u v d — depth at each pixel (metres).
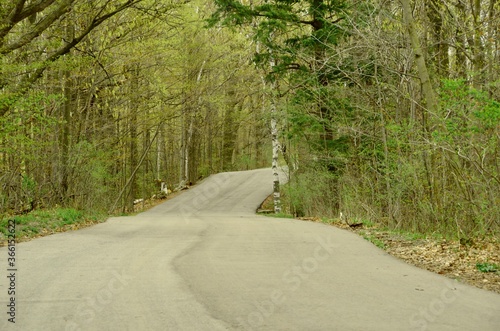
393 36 17.53
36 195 22.09
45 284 8.11
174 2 21.33
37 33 17.00
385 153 17.20
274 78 25.33
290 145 27.55
